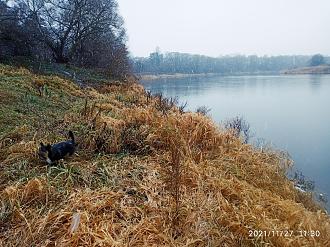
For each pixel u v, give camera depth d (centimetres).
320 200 697
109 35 3397
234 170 554
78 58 3125
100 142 571
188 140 629
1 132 589
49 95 1042
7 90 951
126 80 2600
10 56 2297
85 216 360
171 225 380
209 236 371
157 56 11194
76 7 2950
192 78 8519
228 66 14225
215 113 2019
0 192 406
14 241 332
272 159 681
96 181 454
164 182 465
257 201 464
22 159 492
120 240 337
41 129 622
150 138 600
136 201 421
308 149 1192
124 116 722
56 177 442
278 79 6825
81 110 792
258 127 1584
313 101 2655
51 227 348
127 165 518
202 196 441
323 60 13238
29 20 2691
